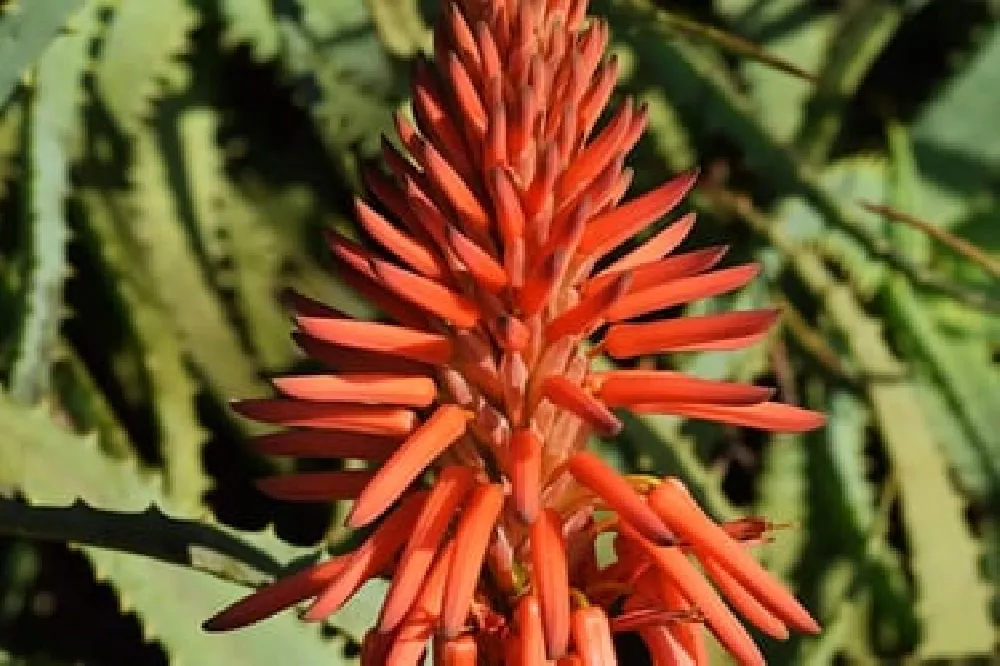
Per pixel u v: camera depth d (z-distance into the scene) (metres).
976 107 0.97
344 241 0.61
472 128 0.61
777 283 0.89
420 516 0.60
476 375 0.61
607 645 0.60
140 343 0.86
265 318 0.87
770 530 0.62
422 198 0.60
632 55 0.88
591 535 0.63
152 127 0.89
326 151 0.91
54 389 0.84
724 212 0.90
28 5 0.73
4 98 0.74
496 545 0.62
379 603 0.67
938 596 0.86
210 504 0.88
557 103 0.61
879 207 0.83
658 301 0.61
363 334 0.60
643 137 0.89
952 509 0.87
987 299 0.85
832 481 0.88
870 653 0.88
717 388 0.60
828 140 0.94
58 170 0.81
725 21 0.95
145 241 0.87
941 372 0.91
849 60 0.93
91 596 0.88
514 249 0.60
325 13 0.87
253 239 0.88
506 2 0.61
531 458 0.60
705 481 0.78
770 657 0.78
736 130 0.86
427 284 0.60
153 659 0.88
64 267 0.81
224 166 0.91
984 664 0.85
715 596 0.60
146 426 0.87
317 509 0.88
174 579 0.74
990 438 0.90
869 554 0.85
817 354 0.88
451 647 0.61
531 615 0.61
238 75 0.93
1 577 0.88
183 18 0.89
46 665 0.79
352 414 0.61
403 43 0.84
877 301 0.93
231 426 0.87
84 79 0.87
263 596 0.60
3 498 0.64
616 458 0.84
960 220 0.97
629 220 0.61
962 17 1.01
